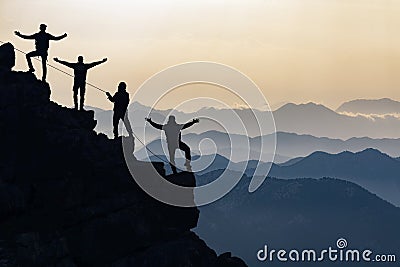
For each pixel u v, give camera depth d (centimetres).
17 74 8094
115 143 8062
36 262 6775
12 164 7519
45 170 7569
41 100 8025
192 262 7875
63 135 7831
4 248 6694
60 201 7419
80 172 7681
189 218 8144
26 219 7175
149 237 7769
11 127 7719
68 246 7225
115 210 7644
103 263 7381
